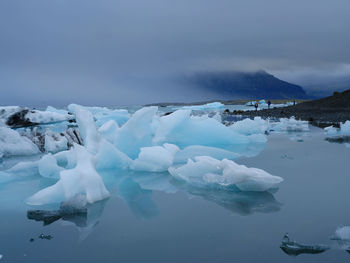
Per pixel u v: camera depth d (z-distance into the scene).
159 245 1.98
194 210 2.70
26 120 10.28
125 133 5.32
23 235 2.20
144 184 3.74
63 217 2.59
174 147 5.22
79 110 5.73
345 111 18.45
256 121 9.73
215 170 3.72
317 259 1.76
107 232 2.23
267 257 1.79
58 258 1.83
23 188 3.63
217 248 1.92
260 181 3.19
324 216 2.46
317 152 5.87
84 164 3.36
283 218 2.44
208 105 43.72
